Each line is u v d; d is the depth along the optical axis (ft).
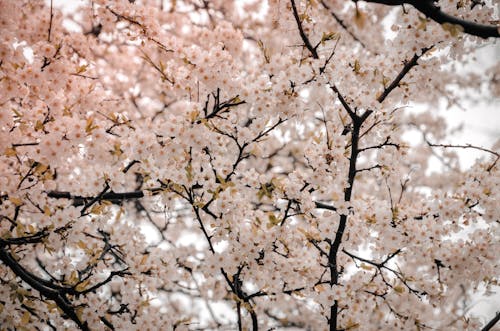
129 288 12.79
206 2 21.53
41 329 13.48
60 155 10.39
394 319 13.55
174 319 13.28
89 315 12.01
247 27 22.26
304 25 12.42
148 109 23.82
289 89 10.98
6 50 9.84
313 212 11.97
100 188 12.30
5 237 10.96
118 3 12.58
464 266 12.75
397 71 12.11
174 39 12.92
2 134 10.42
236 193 12.03
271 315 22.66
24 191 10.93
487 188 12.28
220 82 11.18
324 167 11.43
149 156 11.75
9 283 11.61
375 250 13.15
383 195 24.22
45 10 12.49
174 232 25.79
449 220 12.35
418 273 13.43
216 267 12.47
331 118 13.35
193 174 11.69
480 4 10.69
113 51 19.95
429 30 10.42
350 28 20.16
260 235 11.96
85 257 14.38
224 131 11.75
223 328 22.79
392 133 12.67
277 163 26.11
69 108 11.84
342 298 12.55
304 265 12.67
